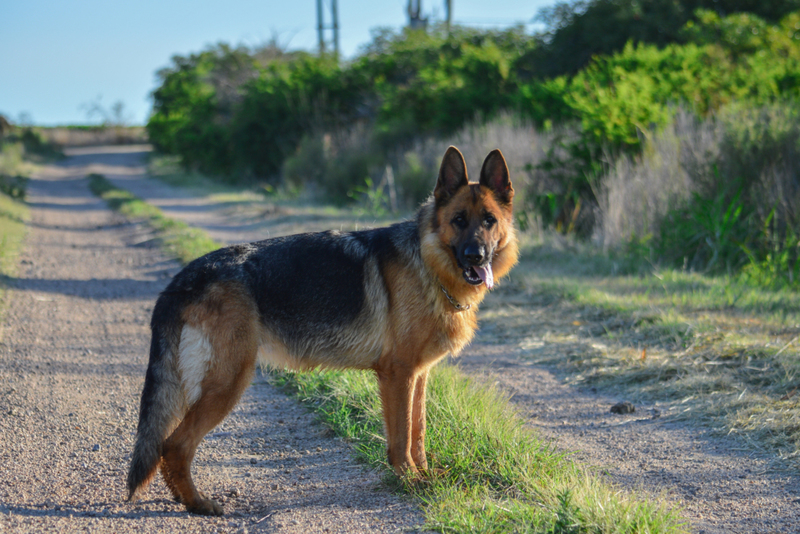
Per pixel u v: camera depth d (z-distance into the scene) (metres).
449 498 3.44
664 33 19.08
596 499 3.14
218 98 32.50
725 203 9.66
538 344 6.70
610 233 10.61
